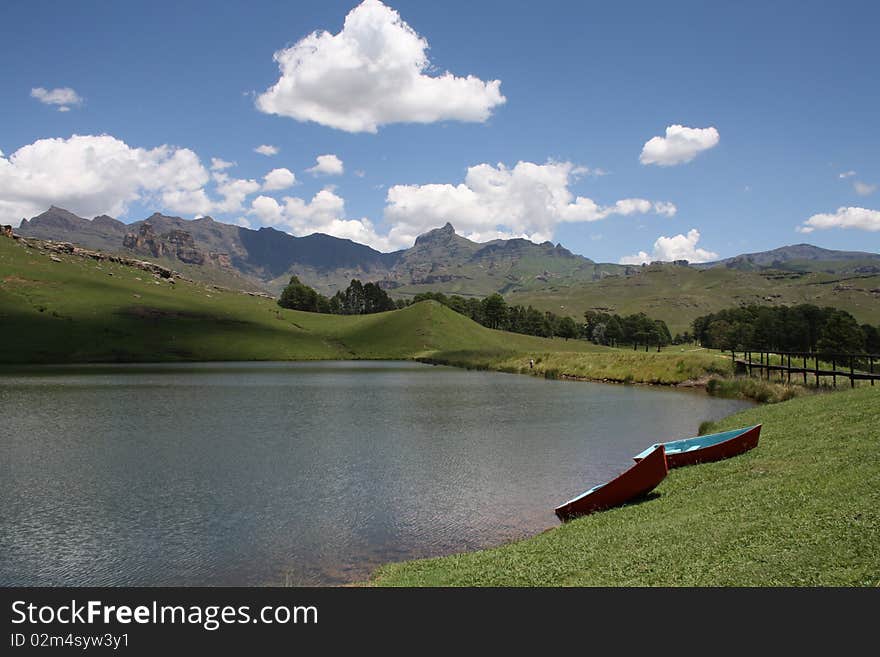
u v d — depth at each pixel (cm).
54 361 13700
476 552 1936
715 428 3881
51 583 1877
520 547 1886
